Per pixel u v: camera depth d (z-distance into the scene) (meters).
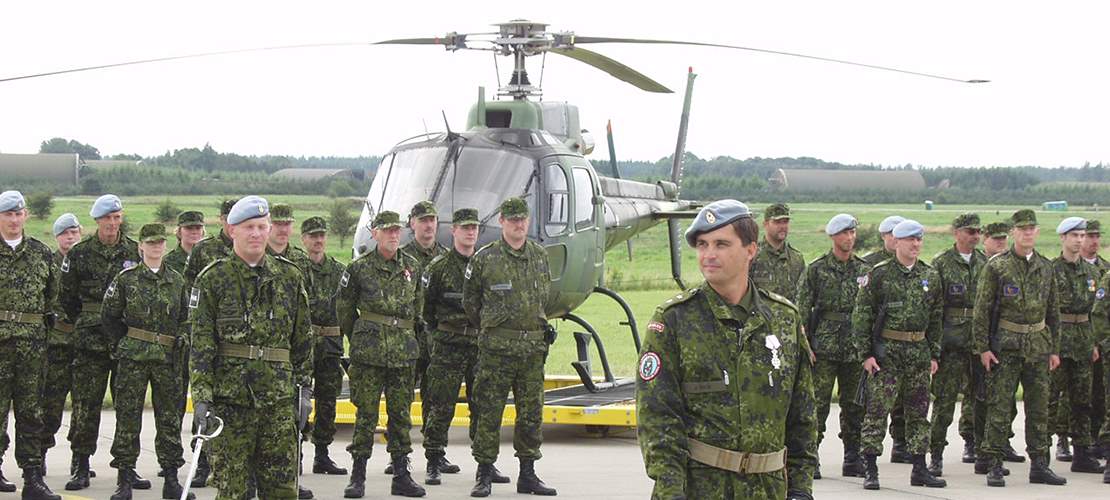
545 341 9.06
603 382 13.97
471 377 9.80
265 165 95.56
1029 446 9.79
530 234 11.74
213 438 6.67
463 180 11.69
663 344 4.82
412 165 11.91
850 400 10.05
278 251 9.01
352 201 12.63
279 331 6.78
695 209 16.39
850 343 9.98
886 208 101.31
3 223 8.48
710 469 4.79
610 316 26.50
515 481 9.57
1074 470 10.44
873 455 9.38
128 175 81.31
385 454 10.91
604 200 13.08
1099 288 10.19
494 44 12.68
